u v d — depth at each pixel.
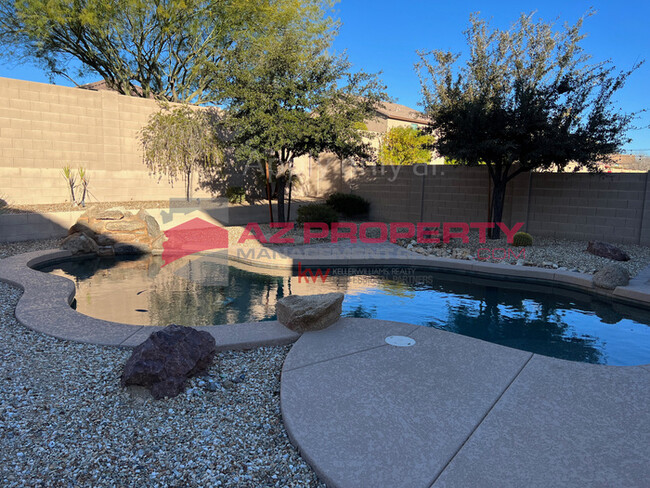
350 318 5.18
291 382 3.51
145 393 3.39
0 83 11.48
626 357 4.85
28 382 3.52
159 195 14.98
